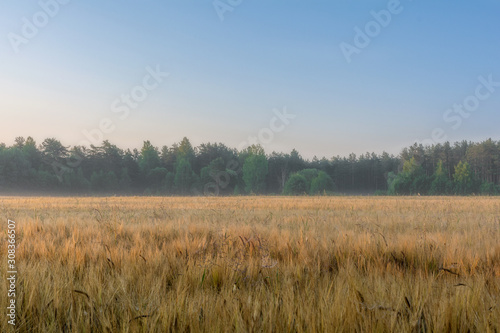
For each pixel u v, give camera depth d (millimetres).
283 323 2715
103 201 36062
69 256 4883
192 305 2904
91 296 3191
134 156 133375
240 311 2920
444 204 26875
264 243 5918
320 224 10695
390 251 5590
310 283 3686
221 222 11344
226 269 4254
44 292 3279
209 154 132375
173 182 118875
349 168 158750
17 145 121750
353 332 2605
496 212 19562
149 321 2699
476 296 3184
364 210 20266
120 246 5820
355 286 3312
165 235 8109
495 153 125688
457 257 5137
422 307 2887
